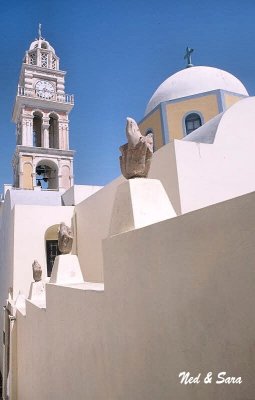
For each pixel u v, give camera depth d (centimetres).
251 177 734
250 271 160
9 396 862
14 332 895
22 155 2542
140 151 349
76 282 560
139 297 266
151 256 251
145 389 250
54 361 500
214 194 671
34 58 3011
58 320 490
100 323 340
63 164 2672
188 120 1434
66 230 609
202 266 195
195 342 197
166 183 673
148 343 249
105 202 1058
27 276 1273
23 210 1327
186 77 1591
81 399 382
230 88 1558
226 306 175
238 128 757
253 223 160
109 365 316
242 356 162
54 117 2842
